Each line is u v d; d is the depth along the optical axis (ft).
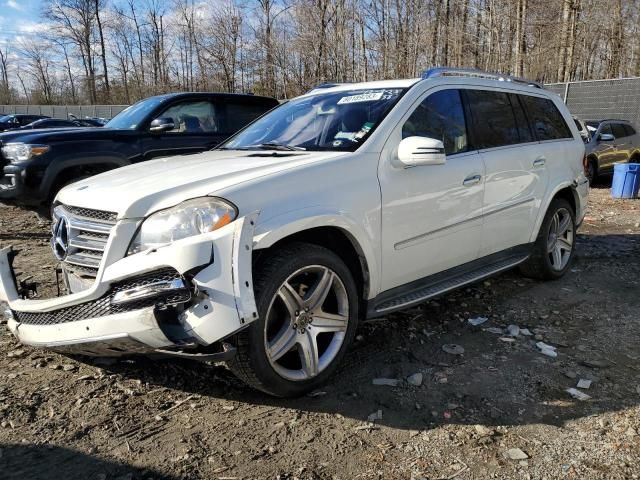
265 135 13.64
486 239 13.98
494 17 76.33
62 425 9.18
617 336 12.96
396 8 79.05
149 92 145.59
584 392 10.32
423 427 9.20
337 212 10.11
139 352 9.07
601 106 57.36
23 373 10.93
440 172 12.32
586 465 8.22
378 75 81.82
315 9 82.89
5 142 21.31
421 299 12.12
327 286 10.12
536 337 12.83
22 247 21.29
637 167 36.11
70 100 207.31
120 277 8.55
